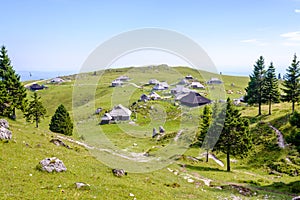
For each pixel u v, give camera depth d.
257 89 78.31
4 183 17.80
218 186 34.06
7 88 65.88
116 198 19.41
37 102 70.06
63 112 58.06
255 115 78.81
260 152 57.53
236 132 47.78
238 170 50.53
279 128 64.12
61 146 33.50
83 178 22.34
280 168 49.94
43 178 20.31
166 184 27.70
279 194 34.69
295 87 69.06
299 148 41.47
